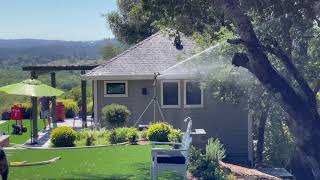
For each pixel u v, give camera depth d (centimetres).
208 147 1550
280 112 1792
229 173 1548
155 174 1255
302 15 1077
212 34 1526
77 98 4059
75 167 1541
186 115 2348
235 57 1052
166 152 1314
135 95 2439
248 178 1552
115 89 2450
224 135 2328
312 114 1026
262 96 1728
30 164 1575
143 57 2497
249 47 1018
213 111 2334
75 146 2009
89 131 2103
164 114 2369
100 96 2450
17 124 2694
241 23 1016
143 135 2077
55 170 1496
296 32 1230
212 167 1427
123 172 1452
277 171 1958
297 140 1033
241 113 2323
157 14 1194
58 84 5241
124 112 2288
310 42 1346
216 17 1235
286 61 1077
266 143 2200
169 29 1380
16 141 2289
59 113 3203
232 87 1750
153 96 2431
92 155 1770
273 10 1073
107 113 2278
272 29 1134
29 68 2625
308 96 1040
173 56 2500
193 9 1155
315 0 1030
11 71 5725
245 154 2308
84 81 2767
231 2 1015
